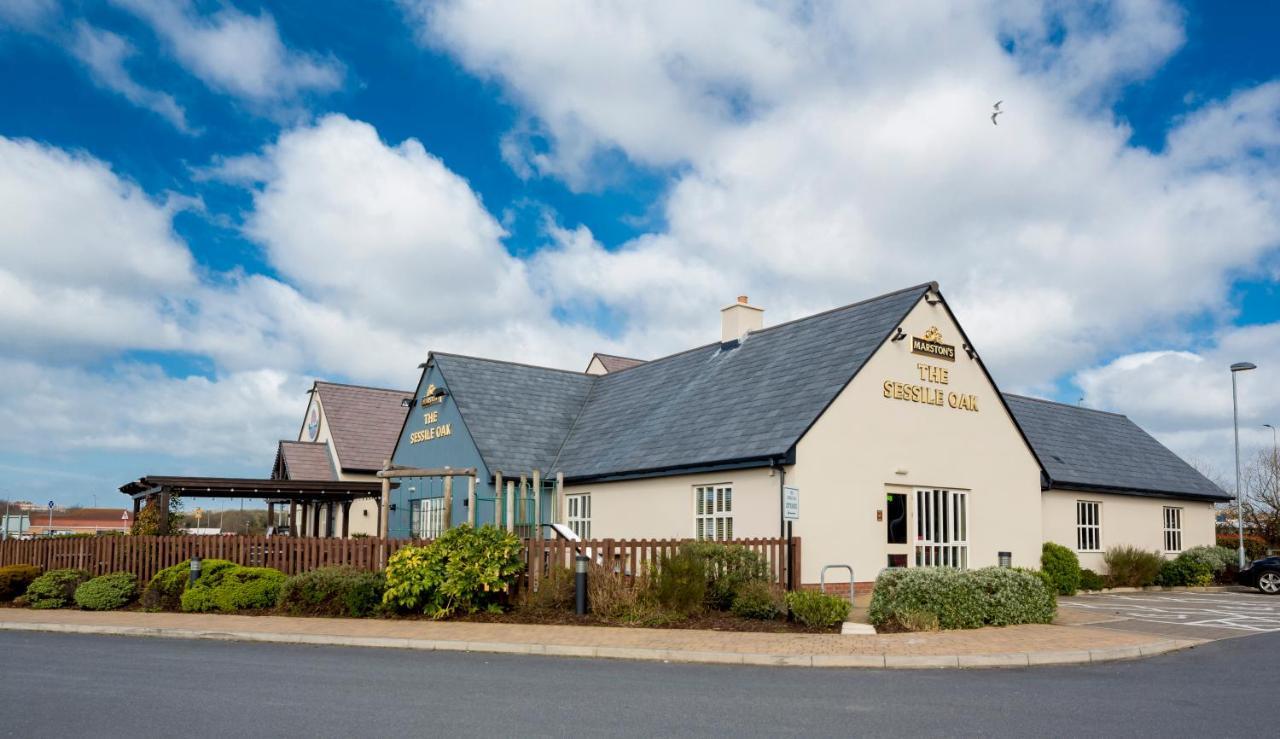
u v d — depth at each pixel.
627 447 23.53
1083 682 10.20
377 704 8.70
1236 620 16.41
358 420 36.62
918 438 20.62
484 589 15.30
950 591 14.07
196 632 14.09
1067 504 25.41
